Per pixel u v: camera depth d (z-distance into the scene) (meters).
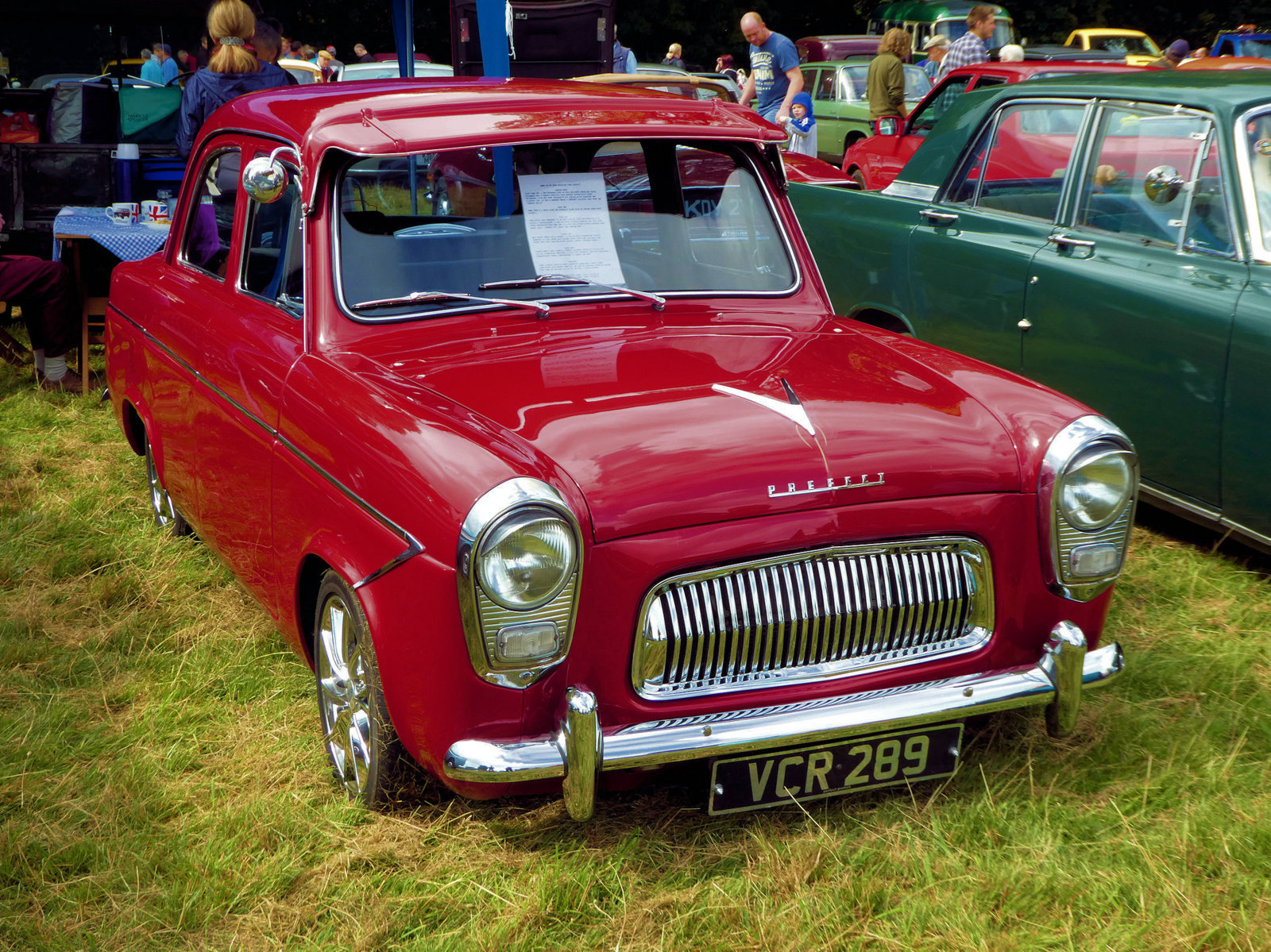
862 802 2.78
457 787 2.39
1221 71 4.42
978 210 4.99
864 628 2.48
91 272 6.88
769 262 3.46
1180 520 4.64
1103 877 2.48
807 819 2.64
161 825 2.73
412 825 2.69
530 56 9.66
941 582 2.53
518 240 3.14
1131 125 4.39
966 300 4.91
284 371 2.90
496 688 2.26
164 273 4.10
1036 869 2.51
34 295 6.16
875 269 5.44
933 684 2.53
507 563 2.16
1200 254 4.04
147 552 4.32
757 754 2.45
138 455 4.98
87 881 2.52
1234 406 3.83
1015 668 2.65
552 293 3.14
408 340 2.93
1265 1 29.48
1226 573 4.06
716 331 3.10
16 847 2.61
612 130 3.15
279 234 3.21
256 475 3.04
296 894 2.51
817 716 2.38
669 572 2.31
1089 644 2.76
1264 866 2.51
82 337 6.37
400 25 7.06
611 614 2.29
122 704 3.32
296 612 2.92
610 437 2.41
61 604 3.91
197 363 3.46
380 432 2.45
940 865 2.53
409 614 2.32
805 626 2.41
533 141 3.05
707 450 2.39
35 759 2.98
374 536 2.42
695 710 2.38
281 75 7.07
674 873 2.55
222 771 2.96
